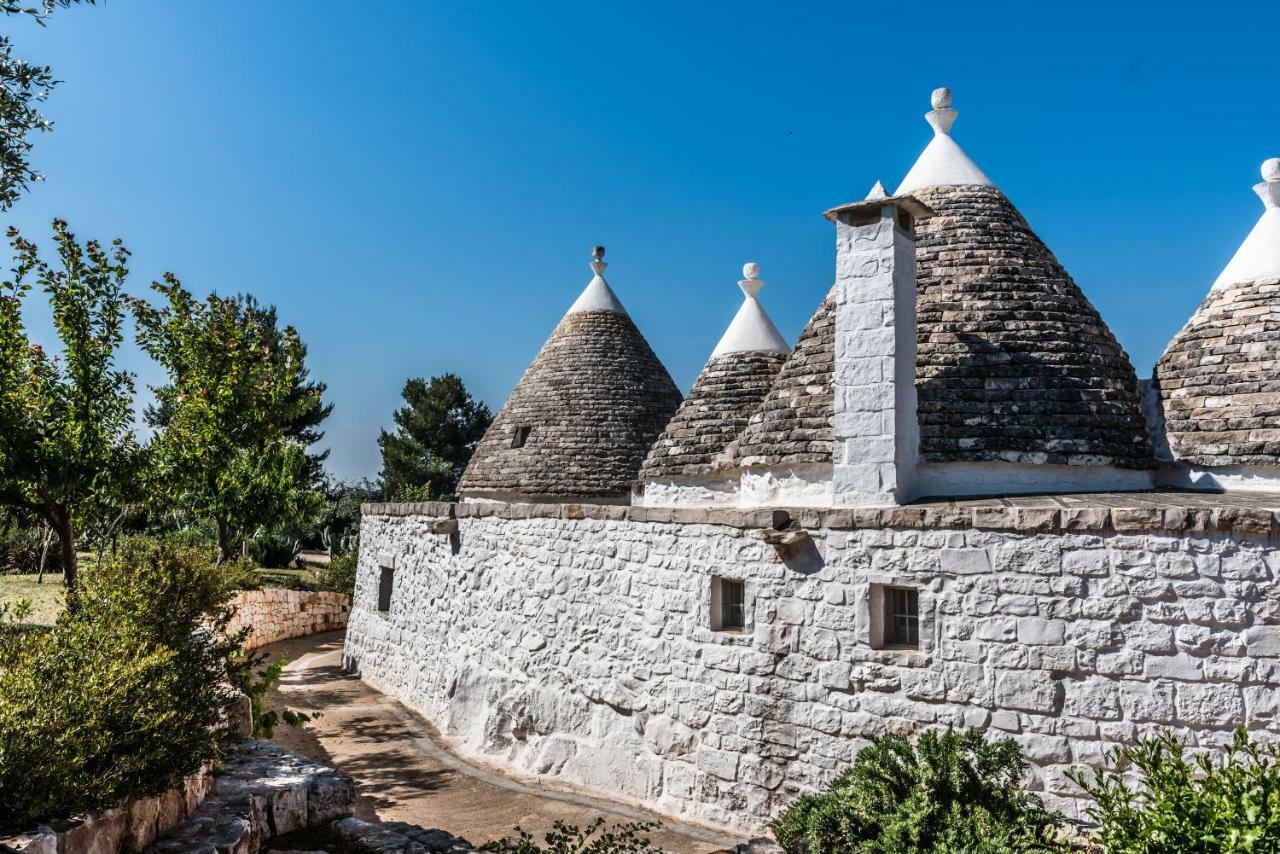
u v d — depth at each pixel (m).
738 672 9.95
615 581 11.55
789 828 7.34
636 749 10.98
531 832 9.78
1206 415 10.87
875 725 8.87
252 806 7.59
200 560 10.12
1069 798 7.83
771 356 16.06
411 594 16.80
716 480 14.20
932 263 12.09
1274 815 5.07
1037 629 8.12
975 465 10.48
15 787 5.41
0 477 13.09
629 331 20.20
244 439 18.55
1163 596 7.68
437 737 14.10
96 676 6.33
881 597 9.10
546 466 18.16
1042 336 11.25
